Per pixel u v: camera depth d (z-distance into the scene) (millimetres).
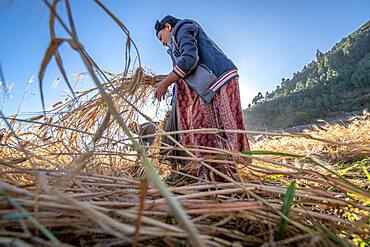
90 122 1511
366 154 2281
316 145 2945
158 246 599
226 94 1652
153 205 674
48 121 1491
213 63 1685
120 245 581
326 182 883
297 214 794
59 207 586
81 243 569
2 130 1367
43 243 483
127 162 1591
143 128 1713
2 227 526
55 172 854
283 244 625
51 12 566
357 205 776
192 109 1746
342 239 655
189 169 1651
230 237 675
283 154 938
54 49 571
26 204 571
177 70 1652
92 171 1271
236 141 1579
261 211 733
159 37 2084
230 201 810
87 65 559
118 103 1491
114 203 659
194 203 729
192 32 1736
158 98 1755
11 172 820
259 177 1271
